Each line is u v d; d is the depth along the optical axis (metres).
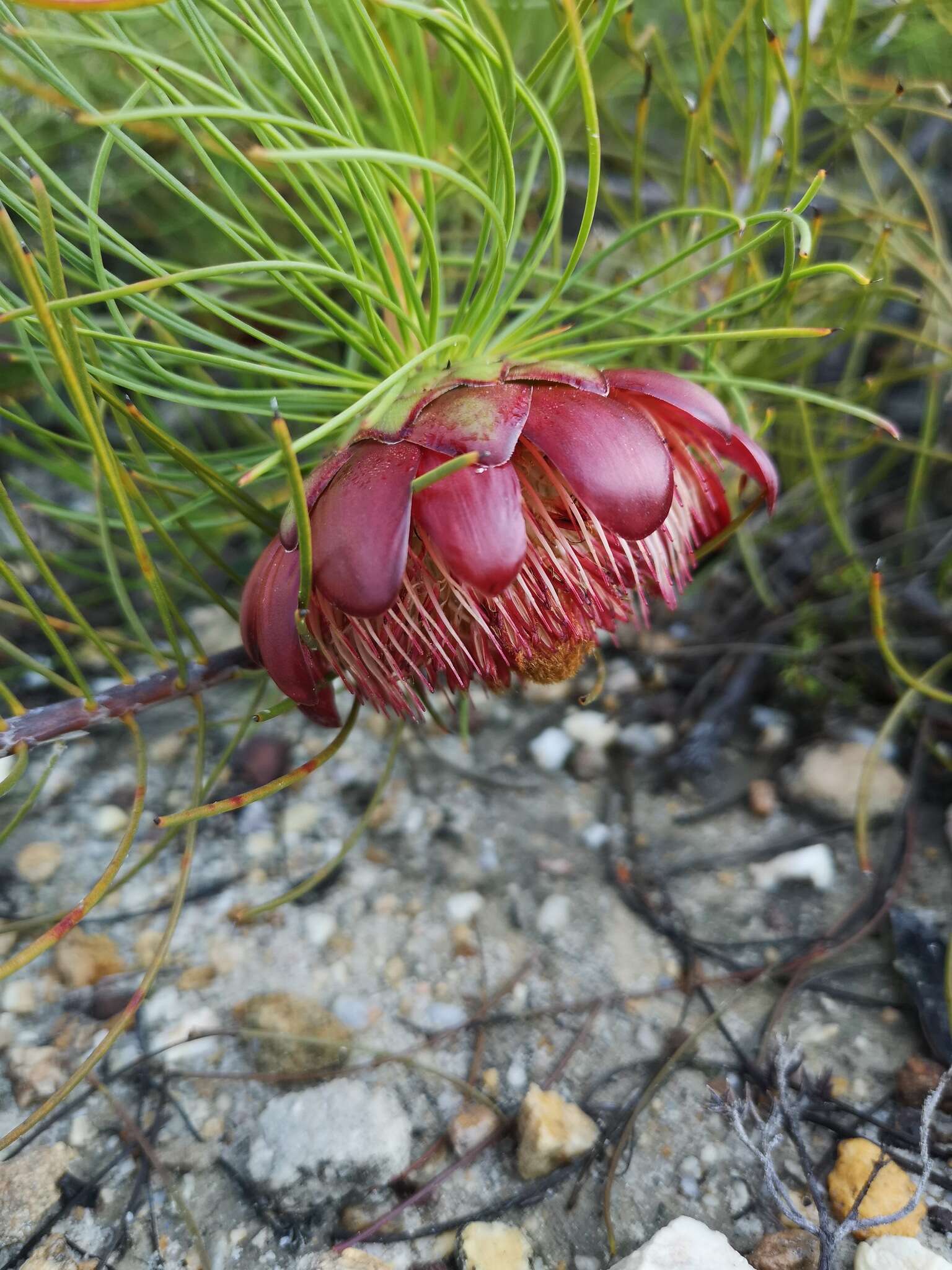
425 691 0.14
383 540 0.09
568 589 0.11
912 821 0.16
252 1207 0.12
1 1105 0.13
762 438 0.20
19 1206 0.12
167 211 0.22
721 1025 0.14
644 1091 0.13
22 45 0.11
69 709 0.12
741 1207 0.12
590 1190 0.12
